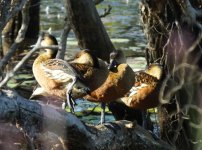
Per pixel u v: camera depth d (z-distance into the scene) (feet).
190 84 41.29
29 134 30.73
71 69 39.91
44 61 41.88
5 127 31.12
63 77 40.01
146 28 41.86
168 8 40.37
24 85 56.24
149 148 37.01
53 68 40.63
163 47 41.22
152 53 42.86
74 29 47.01
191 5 41.19
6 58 31.01
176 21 40.52
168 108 42.86
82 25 46.73
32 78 59.62
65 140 32.48
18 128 30.78
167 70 42.70
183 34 40.75
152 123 47.01
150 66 43.55
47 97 41.93
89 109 51.70
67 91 39.17
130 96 43.11
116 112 47.01
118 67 42.01
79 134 32.78
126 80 41.57
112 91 41.29
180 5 39.65
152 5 40.40
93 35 47.32
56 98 42.22
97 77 40.57
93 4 46.98
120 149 35.60
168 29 40.93
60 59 41.11
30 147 31.42
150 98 42.55
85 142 33.50
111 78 41.22
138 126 37.27
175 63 41.01
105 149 34.68
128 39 82.99
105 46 47.88
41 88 42.42
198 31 40.57
